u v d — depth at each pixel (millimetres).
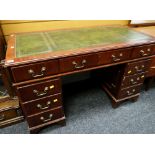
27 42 1188
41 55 983
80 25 1643
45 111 1240
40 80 1050
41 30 1494
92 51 1072
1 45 1195
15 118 1414
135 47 1239
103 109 1637
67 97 1795
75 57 1053
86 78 2062
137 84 1552
